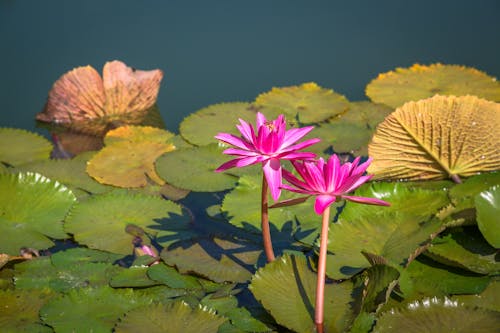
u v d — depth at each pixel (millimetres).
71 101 5500
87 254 3549
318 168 2682
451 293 3049
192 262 3422
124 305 3084
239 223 3785
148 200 4016
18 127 5445
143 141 4844
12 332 2891
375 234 3477
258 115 3004
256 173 4359
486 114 3908
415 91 5500
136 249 3584
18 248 3617
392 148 4203
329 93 5609
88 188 4262
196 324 2910
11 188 3957
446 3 7465
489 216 3430
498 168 4145
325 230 2746
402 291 2990
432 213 3689
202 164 4488
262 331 2900
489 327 2697
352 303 2973
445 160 4184
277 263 3205
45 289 3209
